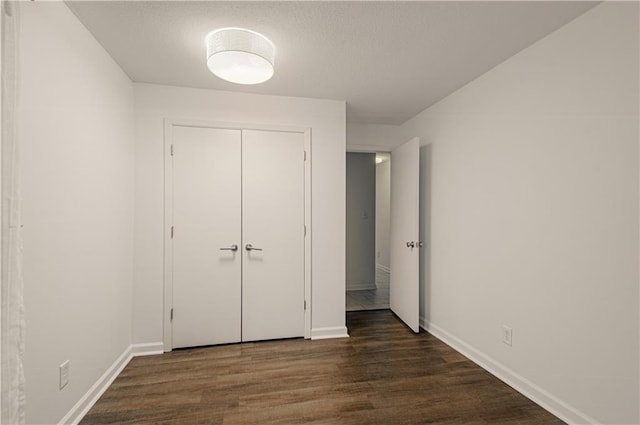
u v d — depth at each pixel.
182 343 2.60
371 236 4.95
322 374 2.19
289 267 2.83
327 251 2.91
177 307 2.59
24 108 1.28
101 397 1.90
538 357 1.86
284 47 1.96
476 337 2.40
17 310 1.03
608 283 1.50
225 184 2.69
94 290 1.86
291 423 1.66
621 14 1.44
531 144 1.92
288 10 1.59
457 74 2.35
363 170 4.94
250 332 2.76
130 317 2.44
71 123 1.61
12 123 1.02
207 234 2.65
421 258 3.24
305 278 2.87
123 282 2.30
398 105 3.06
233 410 1.77
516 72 2.04
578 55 1.64
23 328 1.05
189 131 2.62
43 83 1.39
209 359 2.41
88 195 1.79
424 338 2.88
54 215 1.48
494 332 2.21
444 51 2.01
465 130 2.55
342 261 2.94
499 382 2.09
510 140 2.09
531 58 1.93
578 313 1.63
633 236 1.40
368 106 3.09
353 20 1.68
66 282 1.57
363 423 1.66
